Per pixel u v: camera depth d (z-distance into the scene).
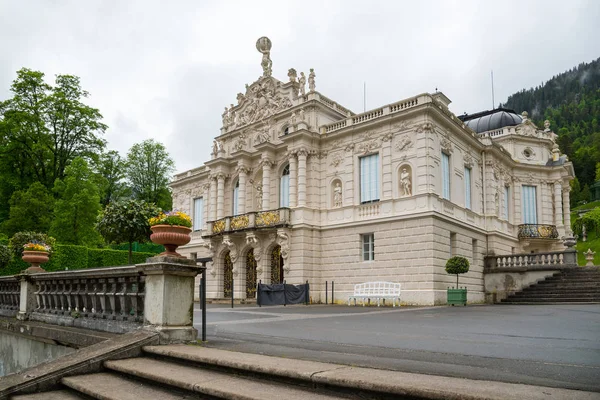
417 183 25.61
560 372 5.34
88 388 6.05
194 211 41.03
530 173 37.59
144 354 7.41
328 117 32.03
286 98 33.28
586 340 8.66
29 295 12.66
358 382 4.53
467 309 19.30
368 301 25.77
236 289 32.50
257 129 35.19
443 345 7.93
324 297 28.81
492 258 29.86
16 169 43.97
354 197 28.39
